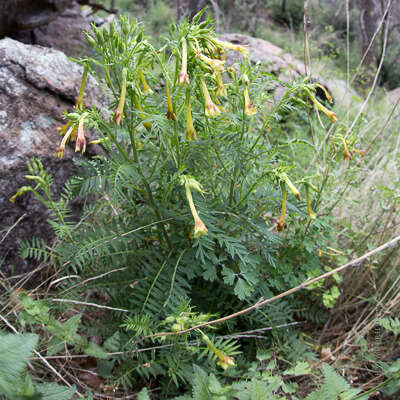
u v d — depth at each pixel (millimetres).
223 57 350
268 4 2727
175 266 382
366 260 489
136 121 343
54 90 490
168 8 1757
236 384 341
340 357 427
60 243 430
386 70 2096
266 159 399
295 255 444
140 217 402
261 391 318
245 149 370
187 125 334
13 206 440
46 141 466
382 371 413
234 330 436
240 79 358
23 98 470
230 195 403
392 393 353
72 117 330
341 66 1628
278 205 409
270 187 412
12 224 442
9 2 716
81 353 416
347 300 490
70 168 484
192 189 365
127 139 395
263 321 413
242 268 384
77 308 441
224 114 357
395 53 2113
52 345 344
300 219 461
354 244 507
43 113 477
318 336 486
